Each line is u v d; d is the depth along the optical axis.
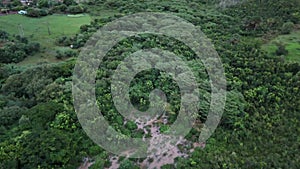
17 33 52.66
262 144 25.98
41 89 32.16
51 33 52.88
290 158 24.73
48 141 24.39
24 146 24.41
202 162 24.25
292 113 28.92
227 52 38.25
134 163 24.75
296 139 26.45
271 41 44.84
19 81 34.34
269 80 32.81
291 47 42.66
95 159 24.98
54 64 38.84
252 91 30.83
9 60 43.94
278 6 53.09
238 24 50.22
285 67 35.00
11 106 30.12
